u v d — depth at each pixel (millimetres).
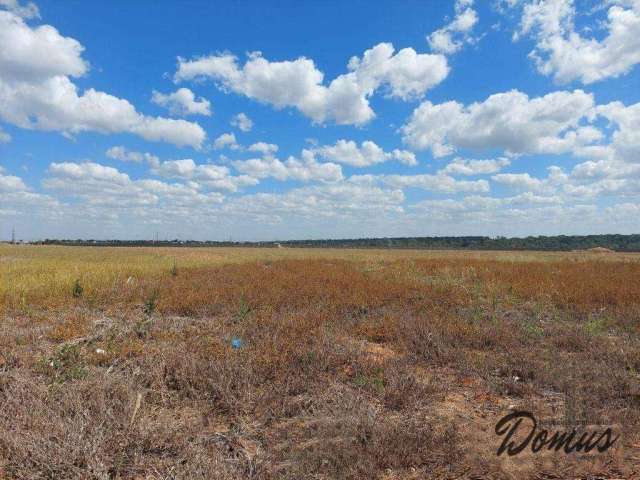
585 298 10555
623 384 4793
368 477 3062
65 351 5680
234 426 3984
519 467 3178
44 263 22750
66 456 3119
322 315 8539
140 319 8461
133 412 3826
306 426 3844
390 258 33406
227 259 31297
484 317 8977
